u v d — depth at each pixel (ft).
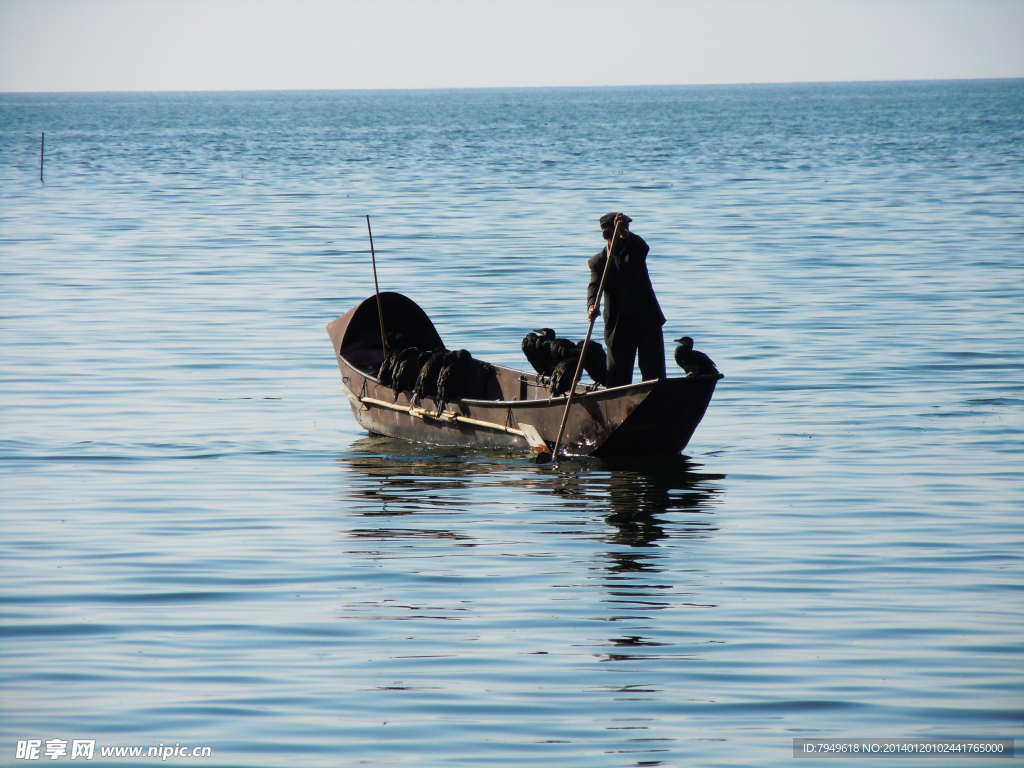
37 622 98.48
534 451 155.12
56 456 155.84
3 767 75.87
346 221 450.30
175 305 275.39
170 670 89.66
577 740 79.61
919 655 92.17
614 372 158.61
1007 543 118.32
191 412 181.47
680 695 85.92
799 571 111.04
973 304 265.34
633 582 108.27
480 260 339.57
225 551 117.08
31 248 380.17
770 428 169.17
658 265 334.65
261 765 76.48
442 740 79.61
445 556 115.75
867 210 474.08
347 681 88.07
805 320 249.96
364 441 167.94
